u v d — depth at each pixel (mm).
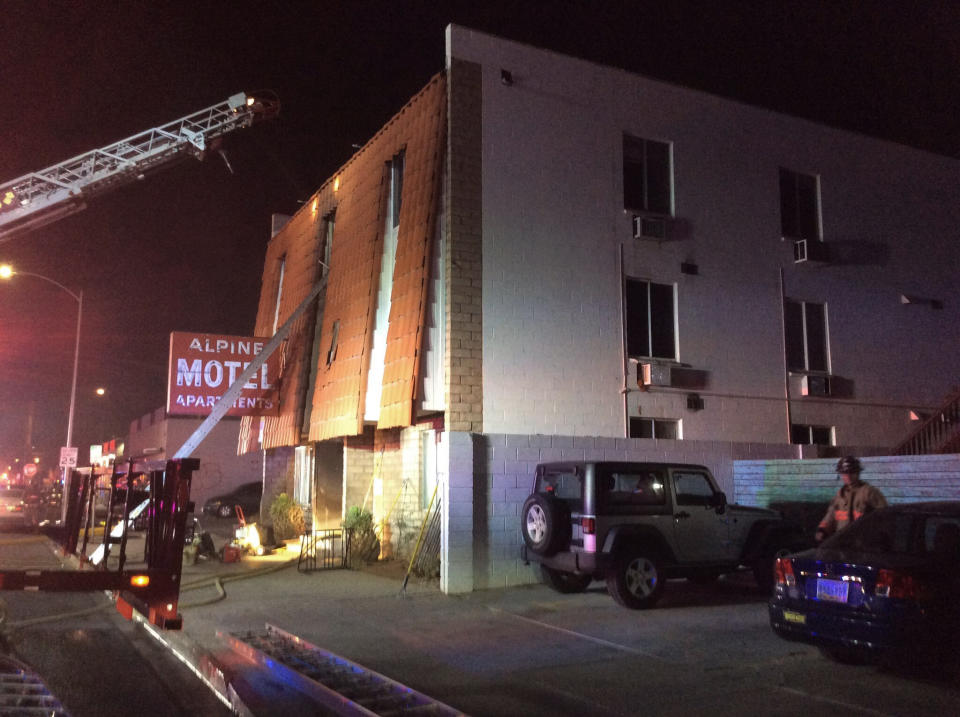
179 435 34531
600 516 10195
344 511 17047
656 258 15086
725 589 12070
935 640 6176
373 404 14555
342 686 6652
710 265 15750
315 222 19672
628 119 15125
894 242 18484
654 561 10469
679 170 15664
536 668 7492
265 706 6387
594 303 14188
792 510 13781
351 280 16219
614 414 14086
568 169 14258
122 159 23688
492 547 12320
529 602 10992
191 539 16281
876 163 18516
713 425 15289
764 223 16625
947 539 6750
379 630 9289
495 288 13211
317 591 12125
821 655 7711
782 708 6164
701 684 6871
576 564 10281
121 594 8328
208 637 9000
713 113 16250
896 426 17688
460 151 13227
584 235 14266
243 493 32094
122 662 7895
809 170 17469
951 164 19766
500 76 13797
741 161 16500
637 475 10672
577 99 14578
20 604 11078
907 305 18359
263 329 22469
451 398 12562
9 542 20453
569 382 13703
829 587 6855
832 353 17141
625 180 15039
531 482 12789
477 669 7473
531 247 13648
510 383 13133
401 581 13047
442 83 13664
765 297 16391
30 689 5965
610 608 10477
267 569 14391
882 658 6426
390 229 15516
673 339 15250
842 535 7637
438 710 5945
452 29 13508
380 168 15734
